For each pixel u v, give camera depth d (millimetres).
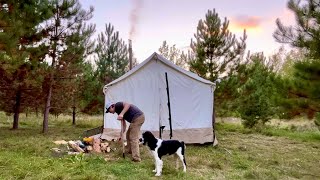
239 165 8312
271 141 13625
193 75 11484
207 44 17375
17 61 10805
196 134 11336
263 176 7230
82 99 18453
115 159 8469
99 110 19906
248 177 7172
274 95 9117
